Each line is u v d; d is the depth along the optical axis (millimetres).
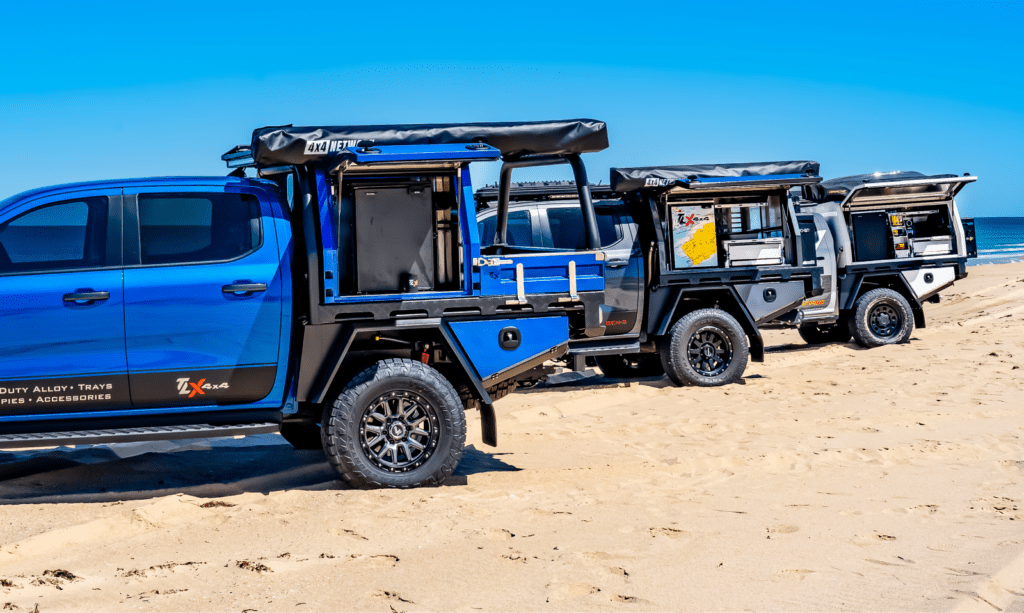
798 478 5613
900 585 3535
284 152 5066
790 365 11602
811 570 3742
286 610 3258
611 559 3900
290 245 5305
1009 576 3619
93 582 3555
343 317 5242
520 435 7285
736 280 10266
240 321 5129
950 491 5195
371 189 5410
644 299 10000
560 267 5578
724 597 3414
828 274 12906
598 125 5711
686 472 5816
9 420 4898
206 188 5242
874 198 13570
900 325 13164
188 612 3230
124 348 4969
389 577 3648
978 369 10188
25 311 4852
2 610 3217
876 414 7789
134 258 5062
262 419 5230
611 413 8438
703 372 9992
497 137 5516
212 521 4473
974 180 13477
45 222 5027
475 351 5441
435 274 5586
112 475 5742
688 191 10055
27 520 4461
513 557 3916
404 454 5324
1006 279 22562
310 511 4672
